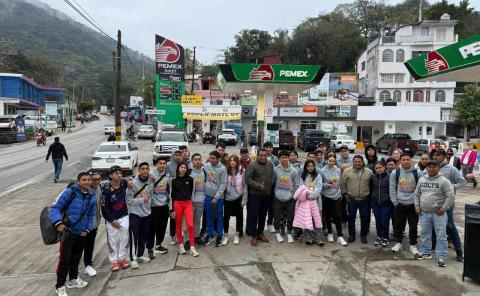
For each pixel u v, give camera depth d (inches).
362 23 3127.5
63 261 208.5
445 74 478.0
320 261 259.9
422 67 505.0
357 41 2765.7
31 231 324.8
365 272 241.8
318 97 1993.1
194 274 237.9
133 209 249.3
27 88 2608.3
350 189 295.6
